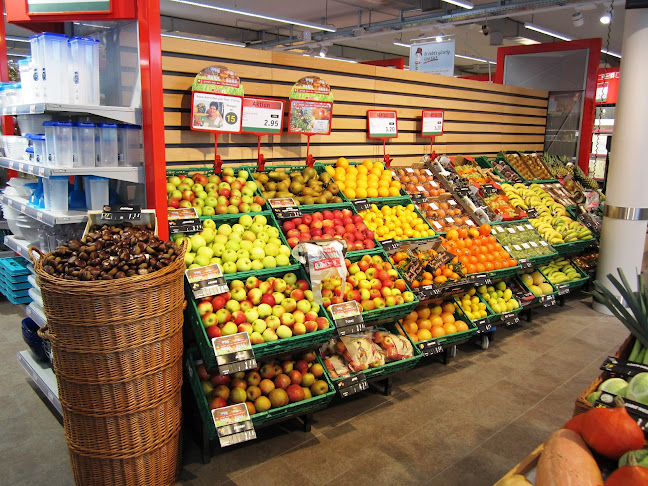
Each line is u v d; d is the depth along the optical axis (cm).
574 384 386
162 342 243
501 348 455
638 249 530
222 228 322
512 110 716
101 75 352
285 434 313
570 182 692
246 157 411
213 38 1384
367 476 273
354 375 324
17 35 1338
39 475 268
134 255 240
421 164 522
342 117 479
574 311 561
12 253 563
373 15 1307
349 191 417
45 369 348
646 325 196
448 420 332
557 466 132
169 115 361
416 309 401
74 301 218
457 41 1543
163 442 253
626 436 136
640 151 511
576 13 981
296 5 1208
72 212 299
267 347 283
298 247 321
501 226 510
